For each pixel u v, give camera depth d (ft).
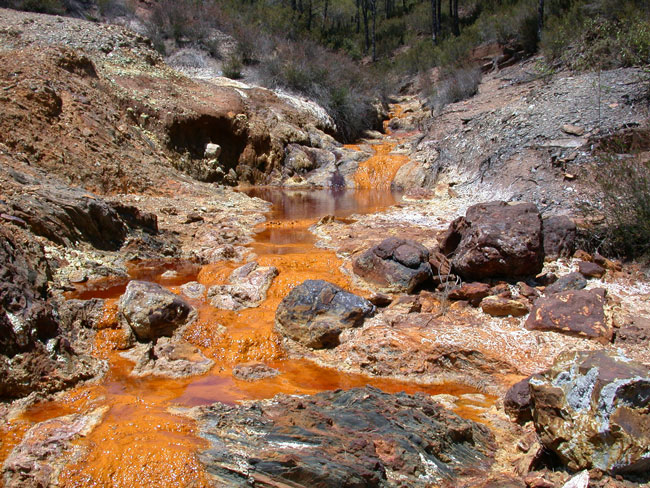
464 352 18.39
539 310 20.04
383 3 144.15
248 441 12.60
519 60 69.31
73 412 14.76
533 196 32.94
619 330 19.24
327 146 57.72
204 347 19.01
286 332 19.80
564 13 66.39
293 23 92.48
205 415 13.84
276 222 34.12
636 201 25.35
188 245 29.07
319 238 30.53
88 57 46.60
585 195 30.53
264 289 22.81
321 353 19.30
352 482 11.17
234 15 86.12
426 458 12.50
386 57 106.63
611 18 57.16
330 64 74.43
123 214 27.71
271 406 14.34
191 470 11.58
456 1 103.76
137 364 17.62
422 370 18.20
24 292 17.72
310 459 11.62
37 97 35.86
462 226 24.22
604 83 43.39
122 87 45.96
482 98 59.36
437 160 47.62
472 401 16.74
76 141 35.91
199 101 50.19
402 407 14.24
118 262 25.03
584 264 23.50
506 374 17.97
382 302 22.02
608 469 11.48
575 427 11.97
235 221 33.60
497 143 41.70
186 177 43.88
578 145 35.53
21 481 11.80
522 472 12.42
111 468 11.76
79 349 17.72
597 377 11.87
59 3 74.13
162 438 12.60
